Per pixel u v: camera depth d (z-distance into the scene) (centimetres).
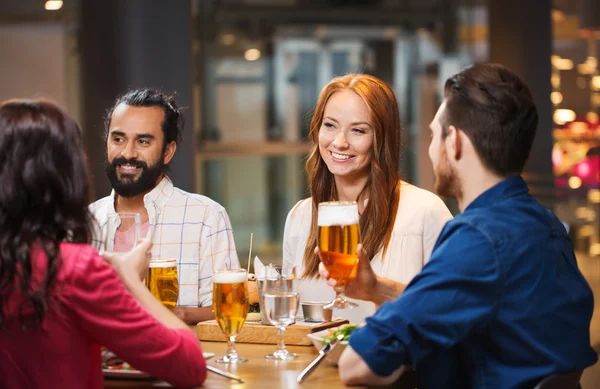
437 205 272
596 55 1310
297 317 252
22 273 163
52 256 164
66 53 1397
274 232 1578
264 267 229
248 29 1620
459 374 190
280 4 1617
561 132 1272
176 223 292
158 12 702
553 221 192
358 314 265
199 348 183
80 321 169
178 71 706
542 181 998
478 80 188
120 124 276
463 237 181
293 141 1638
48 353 168
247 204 1605
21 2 1351
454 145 190
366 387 180
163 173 294
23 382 169
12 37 1384
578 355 185
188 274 290
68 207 169
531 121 187
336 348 193
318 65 1655
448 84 193
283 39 1641
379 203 268
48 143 168
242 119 1633
